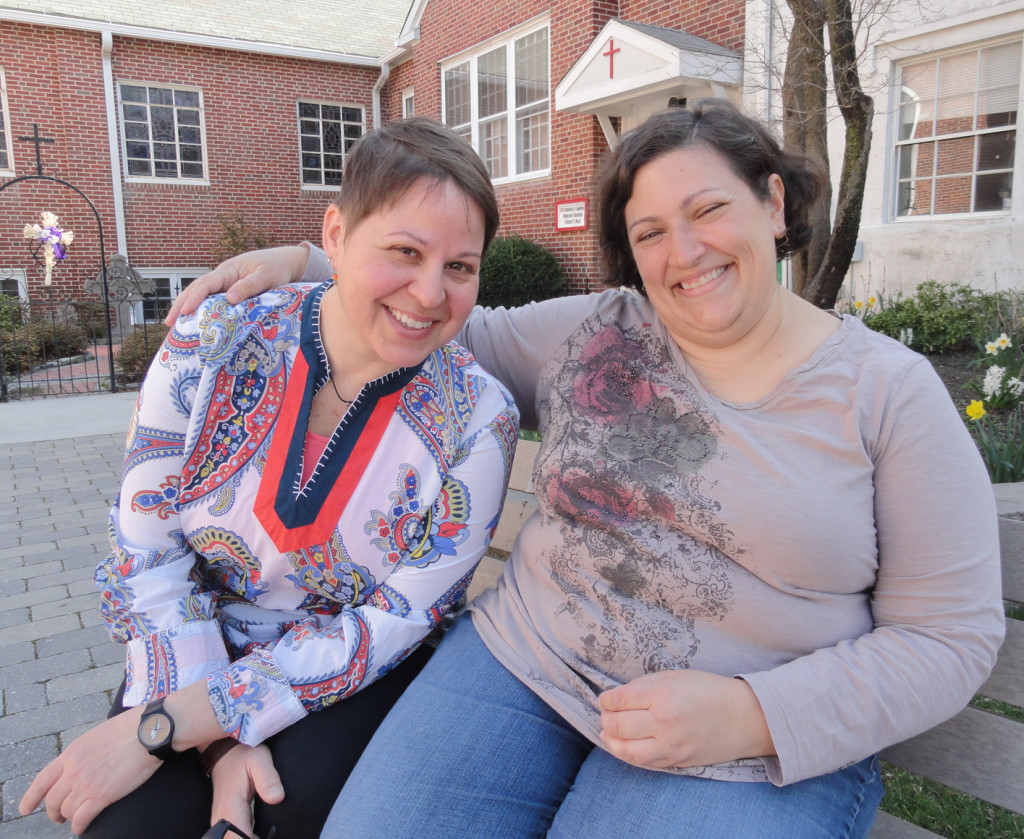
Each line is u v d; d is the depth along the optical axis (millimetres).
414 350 1359
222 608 1588
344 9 17219
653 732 1187
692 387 1409
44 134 13727
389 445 1456
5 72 13352
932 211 7867
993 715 1348
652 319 1530
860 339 1327
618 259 1596
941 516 1210
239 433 1422
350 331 1407
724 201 1311
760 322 1372
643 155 1362
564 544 1495
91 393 9039
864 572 1268
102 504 4832
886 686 1165
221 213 15188
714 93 8469
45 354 10891
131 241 14586
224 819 1238
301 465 1432
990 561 1217
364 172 1283
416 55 14031
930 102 7711
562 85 9727
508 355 1753
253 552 1468
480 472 1511
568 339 1636
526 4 11141
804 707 1159
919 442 1223
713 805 1188
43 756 2320
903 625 1244
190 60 14594
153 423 1402
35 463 5898
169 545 1466
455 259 1316
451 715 1432
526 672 1474
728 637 1327
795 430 1291
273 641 1539
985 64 7273
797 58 4020
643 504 1385
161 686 1381
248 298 1496
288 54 15156
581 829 1250
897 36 7586
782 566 1269
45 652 2947
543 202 11391
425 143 1294
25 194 13695
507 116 12023
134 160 14555
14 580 3643
